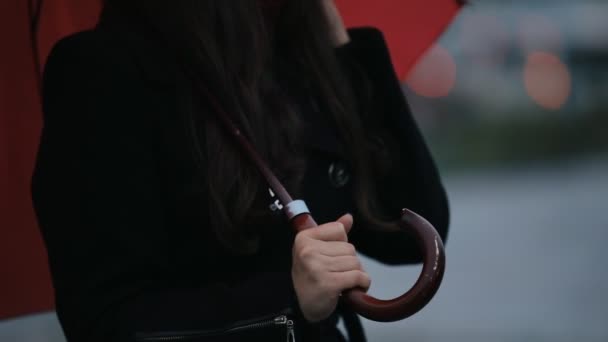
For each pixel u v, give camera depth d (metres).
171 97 2.17
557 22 25.77
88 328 2.02
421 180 2.60
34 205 2.11
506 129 22.98
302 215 2.09
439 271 1.97
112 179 2.06
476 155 22.23
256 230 2.15
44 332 7.32
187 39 2.20
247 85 2.23
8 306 2.66
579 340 7.32
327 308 1.99
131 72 2.15
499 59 24.62
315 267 1.98
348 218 2.06
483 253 11.08
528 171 20.19
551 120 23.42
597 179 18.00
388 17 3.05
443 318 8.06
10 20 2.58
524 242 11.76
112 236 2.03
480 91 23.91
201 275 2.17
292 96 2.42
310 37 2.51
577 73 25.14
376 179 2.60
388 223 2.49
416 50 3.07
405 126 2.62
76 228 2.04
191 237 2.15
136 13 2.27
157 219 2.12
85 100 2.10
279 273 2.16
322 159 2.38
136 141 2.12
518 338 7.41
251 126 2.20
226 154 2.14
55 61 2.17
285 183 2.23
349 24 3.03
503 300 8.68
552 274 9.80
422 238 2.03
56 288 2.06
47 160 2.09
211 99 2.19
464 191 17.17
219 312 2.04
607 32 25.77
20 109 2.60
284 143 2.27
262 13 2.45
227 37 2.24
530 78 24.27
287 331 2.02
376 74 2.63
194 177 2.14
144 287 2.05
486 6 25.31
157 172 2.15
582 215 13.70
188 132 2.16
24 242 2.63
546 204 14.95
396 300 1.96
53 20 2.67
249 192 2.13
